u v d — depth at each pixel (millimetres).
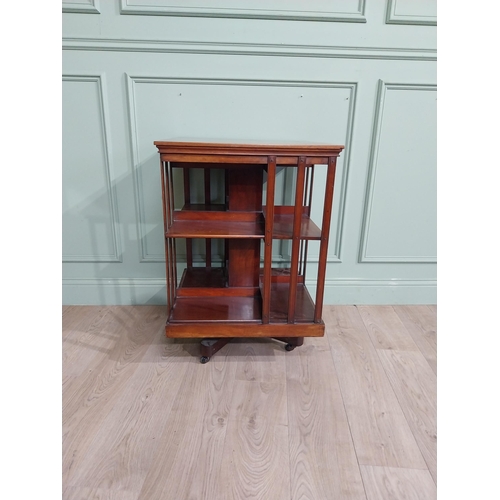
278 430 966
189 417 1004
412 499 792
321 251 1164
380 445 927
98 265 1609
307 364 1252
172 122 1440
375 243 1622
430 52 1379
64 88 1373
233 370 1211
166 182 1205
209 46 1351
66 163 1465
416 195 1554
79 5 1285
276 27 1341
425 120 1452
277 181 1515
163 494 791
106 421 984
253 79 1388
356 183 1532
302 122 1454
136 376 1171
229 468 854
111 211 1528
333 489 811
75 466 850
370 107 1436
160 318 1539
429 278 1682
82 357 1264
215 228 1190
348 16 1324
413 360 1286
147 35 1332
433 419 1014
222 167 1208
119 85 1383
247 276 1345
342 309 1651
